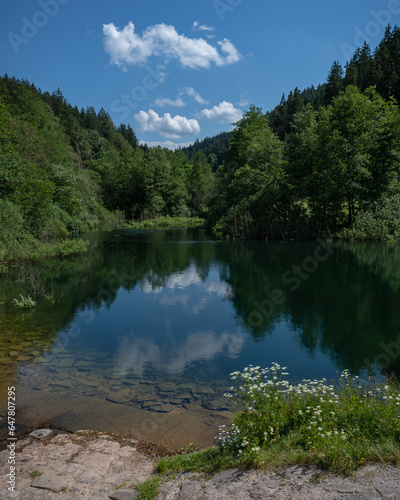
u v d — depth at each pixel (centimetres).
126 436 524
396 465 350
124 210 6969
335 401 483
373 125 3266
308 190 3566
